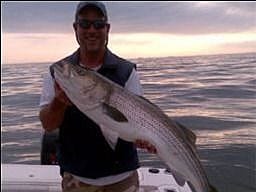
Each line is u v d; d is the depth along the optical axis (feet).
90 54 4.47
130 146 4.54
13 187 6.03
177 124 4.18
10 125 20.74
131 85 4.56
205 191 4.06
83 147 4.45
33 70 86.84
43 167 6.75
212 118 18.22
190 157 4.12
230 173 10.01
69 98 4.02
